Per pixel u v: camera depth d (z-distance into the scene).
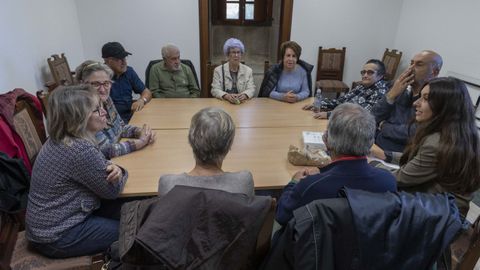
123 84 2.77
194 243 0.81
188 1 3.90
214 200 0.83
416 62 2.04
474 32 3.09
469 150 1.26
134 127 2.07
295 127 2.22
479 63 3.06
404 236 0.79
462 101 1.30
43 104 1.95
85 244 1.34
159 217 0.79
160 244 0.76
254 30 5.11
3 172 1.47
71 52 3.68
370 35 4.33
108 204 1.56
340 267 0.84
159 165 1.67
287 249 0.89
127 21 3.92
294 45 2.80
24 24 2.74
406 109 2.12
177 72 3.01
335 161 1.12
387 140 2.15
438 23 3.58
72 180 1.30
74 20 3.76
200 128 1.09
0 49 2.41
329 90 4.12
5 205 1.42
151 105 2.64
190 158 1.75
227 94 2.78
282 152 1.84
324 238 0.81
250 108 2.60
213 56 5.16
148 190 1.45
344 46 4.36
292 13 4.11
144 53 4.10
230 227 0.83
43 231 1.28
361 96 2.54
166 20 3.97
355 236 0.80
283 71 2.93
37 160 1.31
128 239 0.83
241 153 1.82
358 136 1.05
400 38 4.28
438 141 1.32
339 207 0.81
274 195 1.78
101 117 1.42
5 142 1.65
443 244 0.78
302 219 0.82
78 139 1.29
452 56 3.40
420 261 0.80
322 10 4.14
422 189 1.42
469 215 2.28
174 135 2.04
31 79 2.85
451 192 1.33
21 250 1.35
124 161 1.70
